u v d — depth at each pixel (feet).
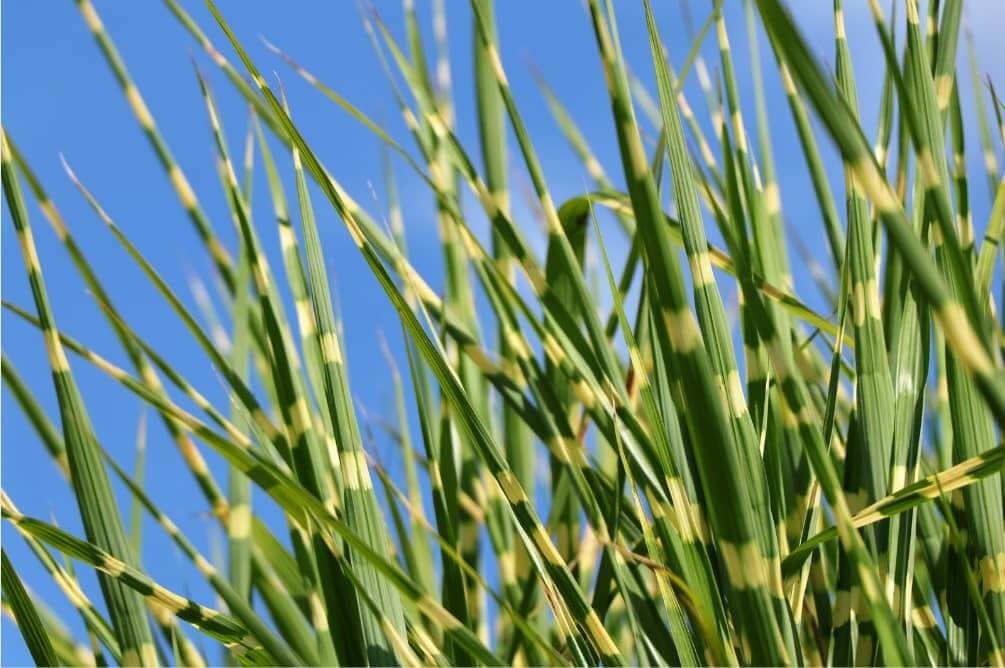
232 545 3.11
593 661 2.92
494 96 3.76
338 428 2.83
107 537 2.77
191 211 3.41
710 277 2.77
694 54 3.41
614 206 3.52
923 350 2.90
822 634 2.97
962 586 2.96
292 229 3.08
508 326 3.28
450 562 3.16
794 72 2.37
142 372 3.23
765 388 2.96
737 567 2.68
